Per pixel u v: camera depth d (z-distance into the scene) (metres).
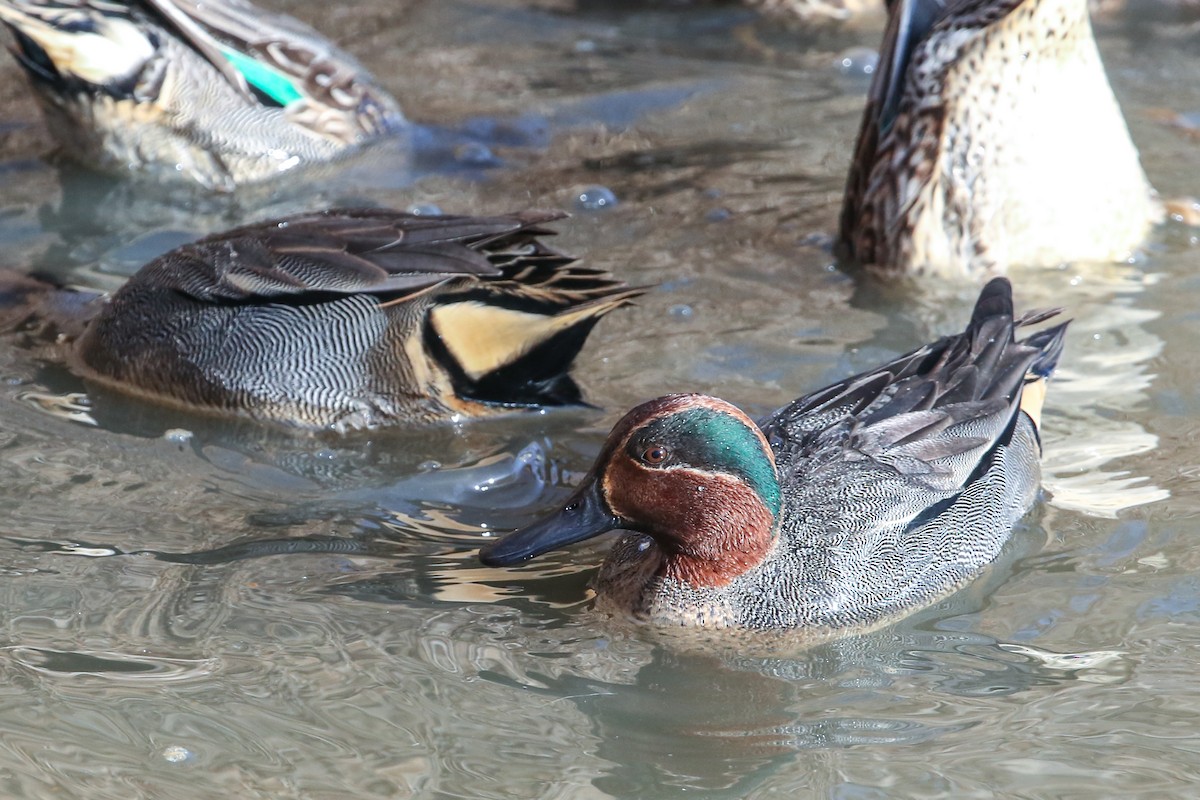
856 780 7.36
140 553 9.29
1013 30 12.49
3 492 9.95
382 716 7.77
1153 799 7.16
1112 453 10.30
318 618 8.63
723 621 8.79
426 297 10.90
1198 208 13.88
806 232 13.99
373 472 10.51
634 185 14.96
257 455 10.72
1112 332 11.91
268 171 15.50
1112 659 8.30
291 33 16.23
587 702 8.01
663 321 12.28
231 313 11.14
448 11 20.16
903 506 9.14
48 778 7.22
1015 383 9.88
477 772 7.37
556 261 10.98
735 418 8.78
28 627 8.41
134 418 11.14
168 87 15.13
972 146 12.75
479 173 15.30
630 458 8.78
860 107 17.00
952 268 12.99
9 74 17.97
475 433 11.04
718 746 7.65
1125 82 17.14
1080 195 12.88
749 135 16.25
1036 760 7.47
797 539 8.94
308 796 7.15
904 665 8.41
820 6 19.78
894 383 9.79
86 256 13.64
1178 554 9.20
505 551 8.76
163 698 7.83
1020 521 9.62
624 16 20.03
